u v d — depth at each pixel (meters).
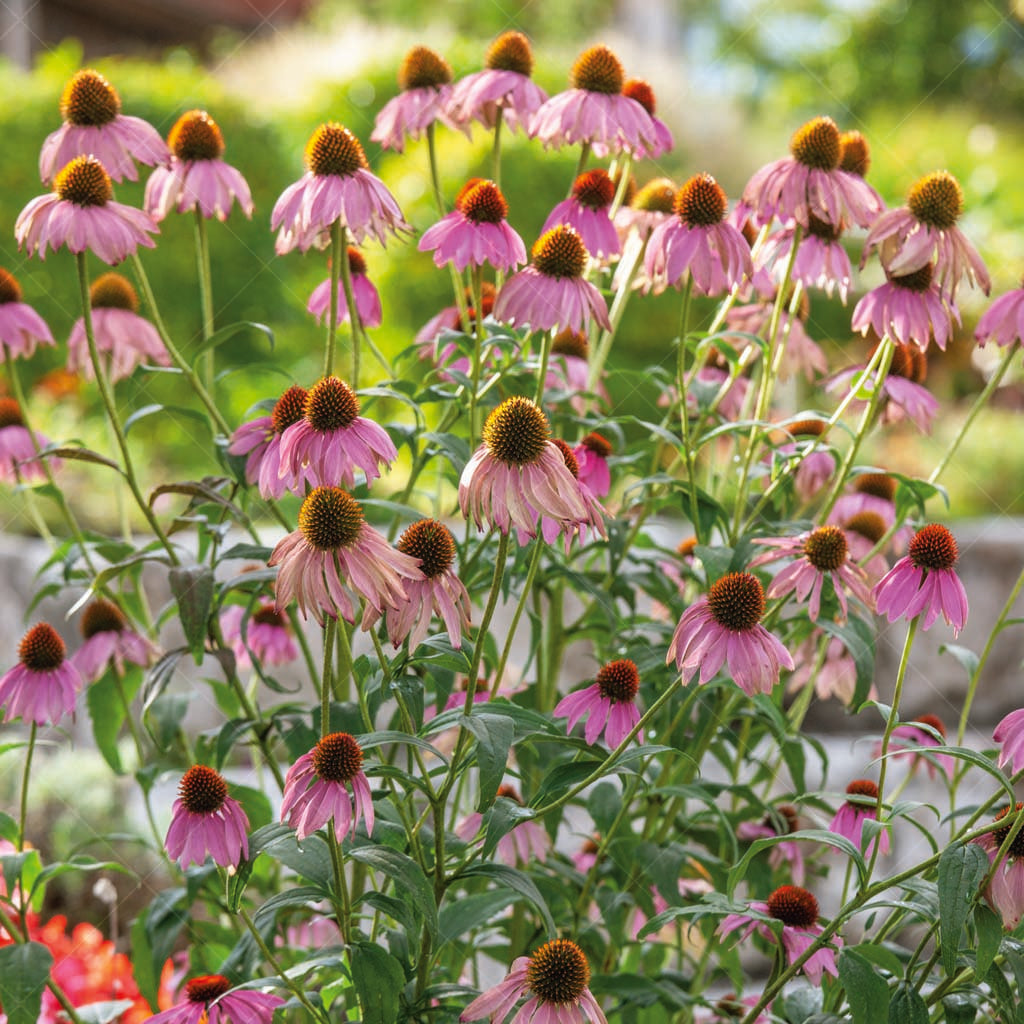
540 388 2.47
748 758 2.68
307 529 2.29
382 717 3.12
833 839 2.36
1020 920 2.38
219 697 2.70
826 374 2.72
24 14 8.25
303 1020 2.54
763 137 9.13
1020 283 2.54
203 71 7.36
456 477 2.56
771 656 2.37
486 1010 2.33
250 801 2.56
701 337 2.57
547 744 2.62
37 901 2.53
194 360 2.56
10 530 4.59
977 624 4.48
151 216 2.62
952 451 2.57
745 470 2.58
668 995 2.51
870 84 11.36
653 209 2.64
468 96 2.63
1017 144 9.36
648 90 2.67
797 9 12.05
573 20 11.51
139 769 2.63
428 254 5.39
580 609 3.78
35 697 2.52
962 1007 2.38
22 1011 2.44
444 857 2.42
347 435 2.34
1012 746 2.35
